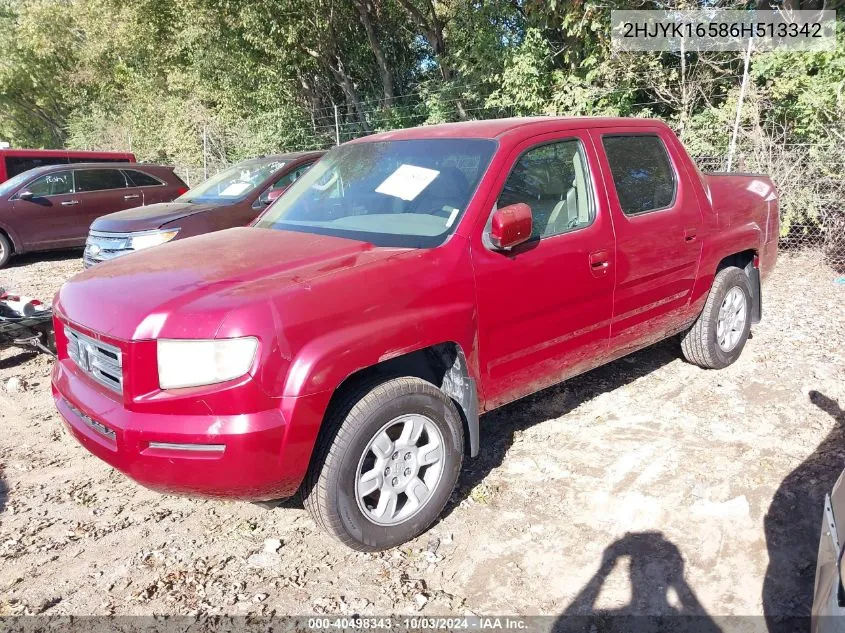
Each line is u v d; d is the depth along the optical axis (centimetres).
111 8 2153
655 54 1012
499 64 1191
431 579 287
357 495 282
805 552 294
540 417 431
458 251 309
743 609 264
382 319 279
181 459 252
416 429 300
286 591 282
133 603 277
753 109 854
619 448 386
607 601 271
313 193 401
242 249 324
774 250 529
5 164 1281
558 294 349
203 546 315
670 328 445
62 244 1155
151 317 257
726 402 442
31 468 394
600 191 378
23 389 523
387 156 385
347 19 1731
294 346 256
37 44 2939
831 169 820
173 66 2069
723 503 329
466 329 308
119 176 1220
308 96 1905
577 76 1098
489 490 350
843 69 817
